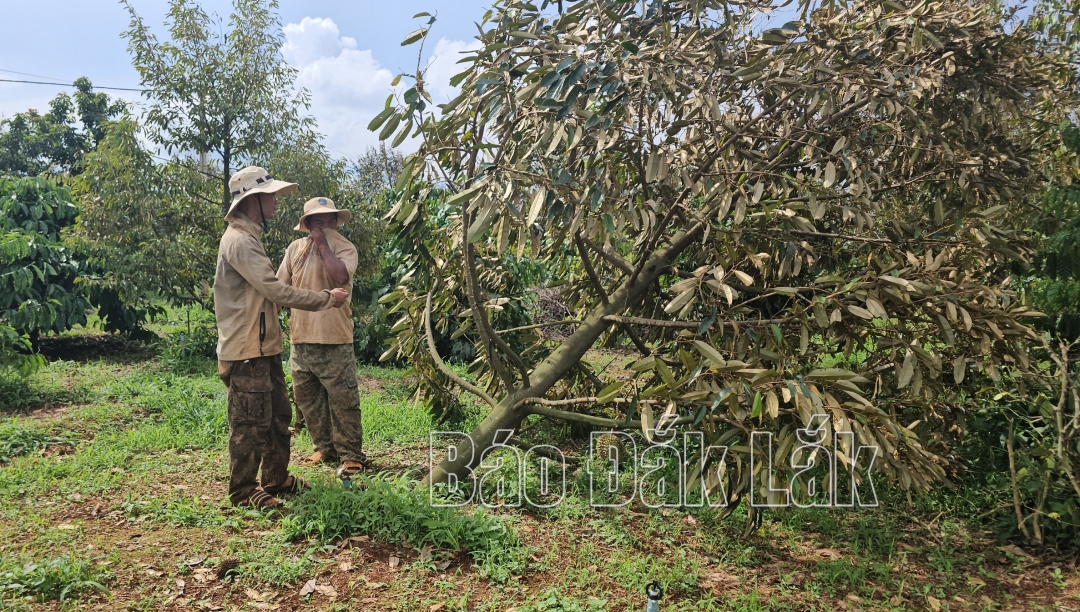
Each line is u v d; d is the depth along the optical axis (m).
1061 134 4.48
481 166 3.84
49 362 8.47
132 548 3.38
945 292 3.99
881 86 3.97
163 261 8.59
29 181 9.01
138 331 10.00
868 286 3.91
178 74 8.74
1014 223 4.83
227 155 9.24
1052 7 5.54
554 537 3.92
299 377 4.86
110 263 8.65
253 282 3.73
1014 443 4.57
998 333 3.84
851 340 4.18
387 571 3.35
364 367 9.04
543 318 9.31
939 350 4.41
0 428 5.15
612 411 5.14
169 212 9.09
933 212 4.41
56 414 5.97
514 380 5.40
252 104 9.03
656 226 4.51
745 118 4.57
